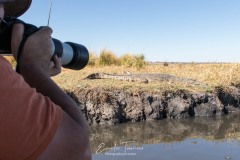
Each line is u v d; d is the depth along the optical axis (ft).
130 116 24.81
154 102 26.32
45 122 2.79
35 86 3.38
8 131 2.65
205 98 29.09
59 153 2.83
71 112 3.18
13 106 2.70
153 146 19.35
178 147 19.29
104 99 24.43
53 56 4.00
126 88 26.61
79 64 4.67
